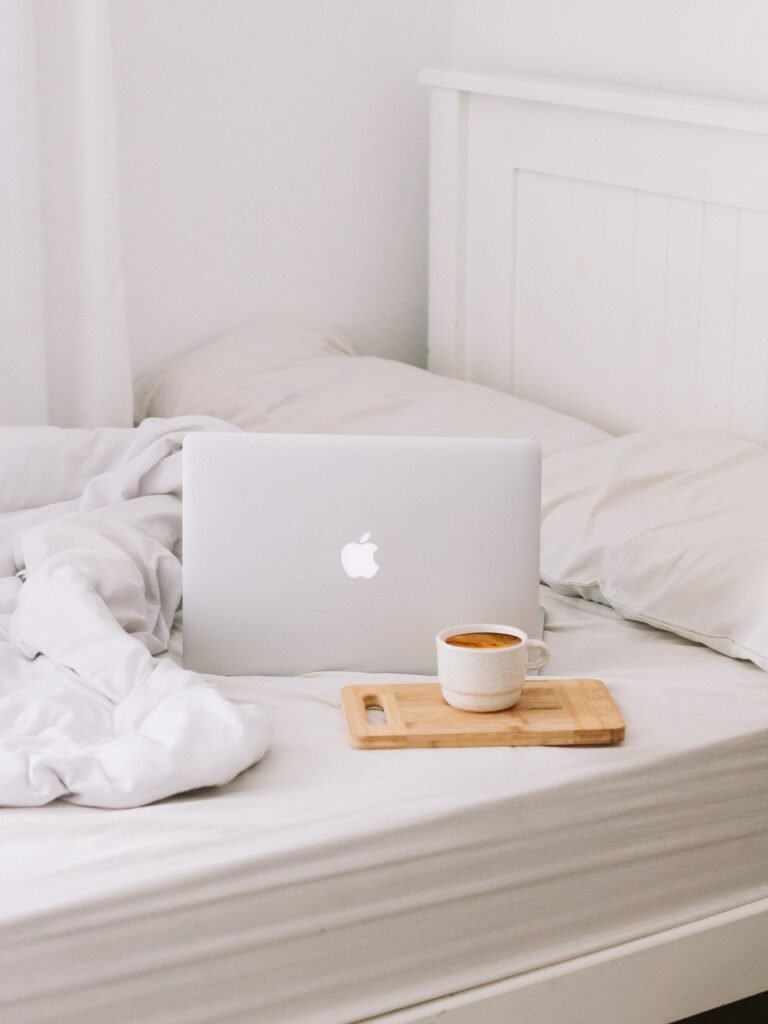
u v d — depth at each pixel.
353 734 1.40
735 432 2.20
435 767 1.36
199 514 1.59
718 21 2.20
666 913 1.44
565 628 1.75
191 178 2.66
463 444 1.60
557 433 2.23
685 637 1.68
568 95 2.34
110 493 1.94
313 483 1.59
